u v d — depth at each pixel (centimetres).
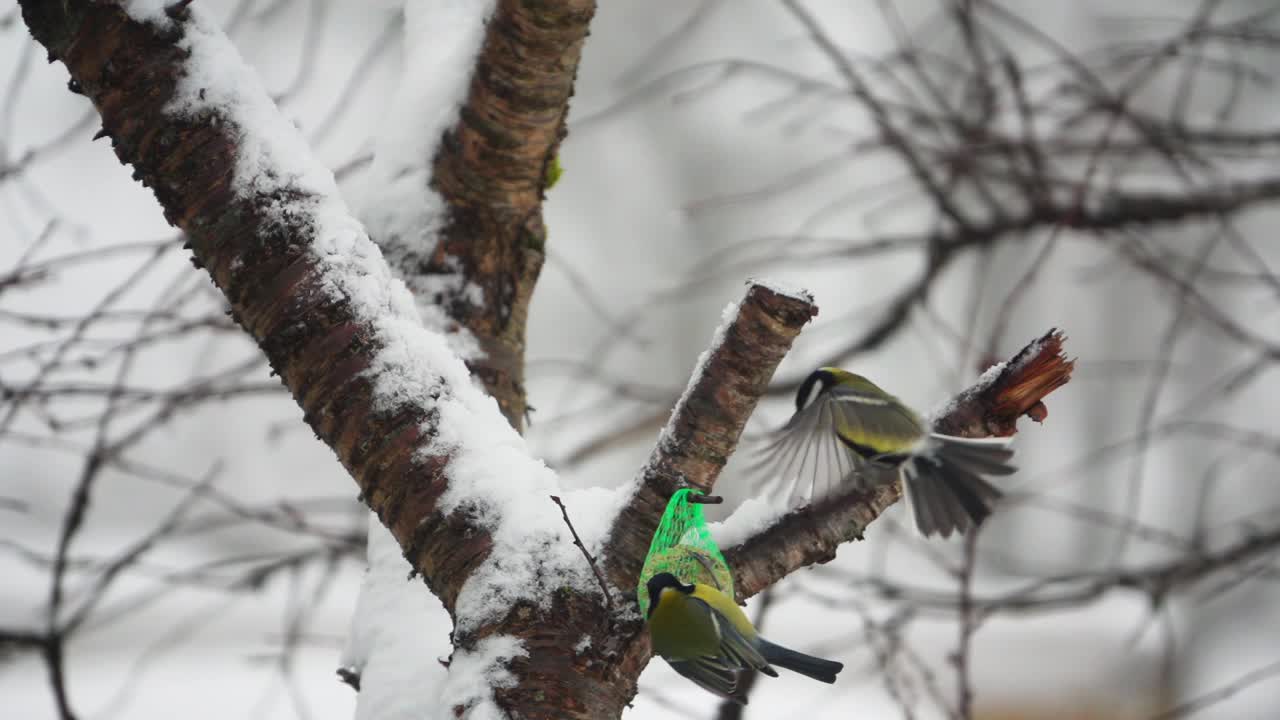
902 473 535
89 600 821
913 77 1320
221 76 502
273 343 491
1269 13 1211
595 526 486
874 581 1059
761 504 537
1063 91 1180
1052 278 1585
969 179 1235
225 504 891
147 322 838
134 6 498
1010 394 550
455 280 645
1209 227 1404
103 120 509
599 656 463
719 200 1314
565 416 1223
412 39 696
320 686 1598
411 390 486
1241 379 1210
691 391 486
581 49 608
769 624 1661
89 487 826
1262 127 1499
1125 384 2272
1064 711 1658
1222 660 1838
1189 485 1769
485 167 630
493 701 451
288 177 497
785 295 466
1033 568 1272
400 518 486
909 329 1281
